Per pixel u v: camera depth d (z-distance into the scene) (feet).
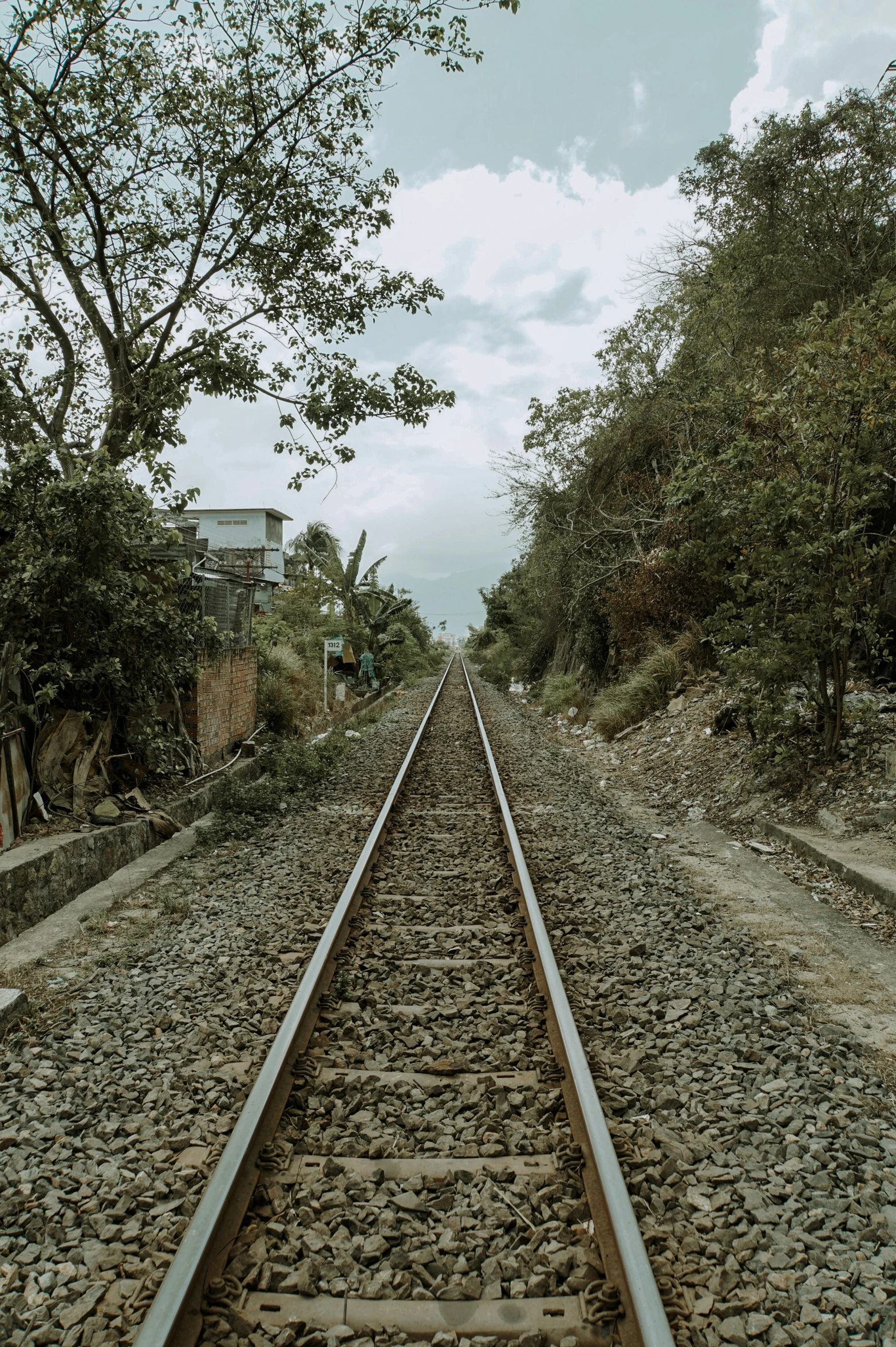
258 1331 7.98
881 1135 10.95
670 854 24.48
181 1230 9.14
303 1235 9.11
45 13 28.14
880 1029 13.94
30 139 29.55
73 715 24.94
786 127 46.34
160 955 17.31
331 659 82.74
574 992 14.93
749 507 26.22
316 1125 11.12
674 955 16.75
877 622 30.96
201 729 34.27
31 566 22.54
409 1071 12.58
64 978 16.33
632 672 51.42
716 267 50.06
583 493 61.26
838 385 24.52
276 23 31.19
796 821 25.43
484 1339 7.87
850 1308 8.21
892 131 43.52
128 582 25.36
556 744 50.47
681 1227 9.18
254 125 32.48
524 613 97.14
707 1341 7.81
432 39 31.32
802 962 16.58
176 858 25.00
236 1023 14.16
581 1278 8.52
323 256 34.91
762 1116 11.28
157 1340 7.37
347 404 34.78
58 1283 8.63
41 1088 12.31
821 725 28.58
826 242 45.62
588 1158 10.02
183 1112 11.54
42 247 31.81
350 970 15.98
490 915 19.15
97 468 23.48
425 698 87.86
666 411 55.16
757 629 27.30
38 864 19.66
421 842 25.80
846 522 25.30
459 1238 9.16
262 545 150.61
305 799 33.42
